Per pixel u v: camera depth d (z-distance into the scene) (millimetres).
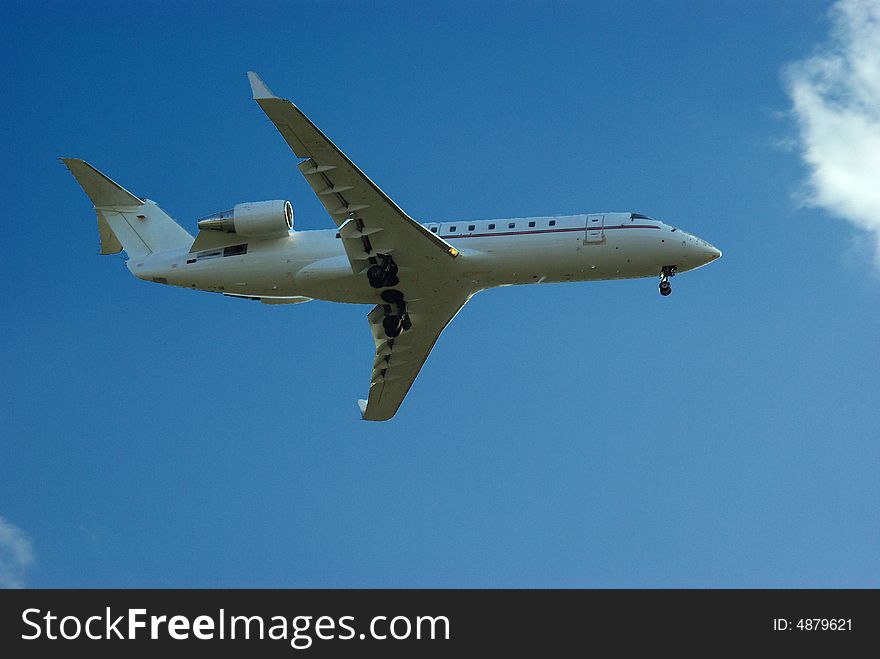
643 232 66812
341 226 65000
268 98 58812
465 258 66938
